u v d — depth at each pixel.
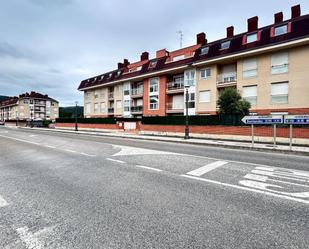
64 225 3.07
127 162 7.61
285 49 19.77
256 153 10.46
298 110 19.08
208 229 2.92
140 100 35.84
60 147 12.30
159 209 3.58
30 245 2.59
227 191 4.48
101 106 42.72
